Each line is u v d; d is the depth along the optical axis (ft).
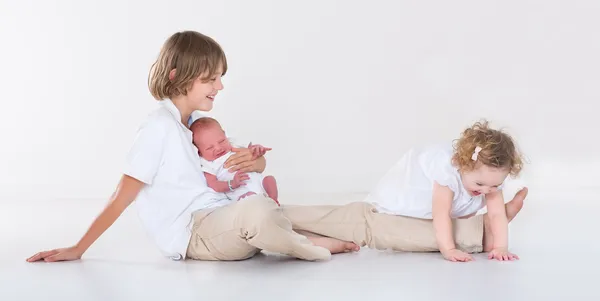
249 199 6.43
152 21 15.53
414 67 15.75
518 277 6.00
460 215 7.37
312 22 15.64
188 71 6.88
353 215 7.36
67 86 15.60
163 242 6.91
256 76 15.75
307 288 5.65
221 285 5.81
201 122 7.25
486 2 15.65
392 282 5.85
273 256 7.12
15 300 5.48
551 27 15.75
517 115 15.89
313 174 15.88
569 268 6.37
